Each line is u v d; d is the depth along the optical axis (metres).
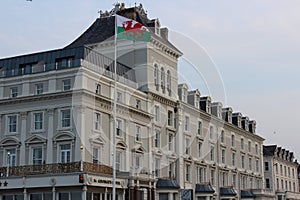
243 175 63.12
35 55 41.22
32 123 39.06
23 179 36.09
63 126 37.78
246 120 68.19
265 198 65.81
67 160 37.16
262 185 70.12
